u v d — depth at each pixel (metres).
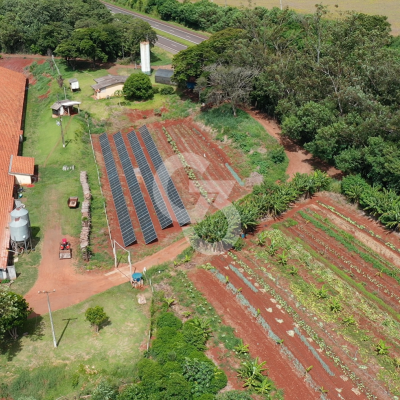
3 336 49.34
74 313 54.88
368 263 61.91
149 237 67.50
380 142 70.56
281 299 56.06
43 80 122.94
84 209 72.31
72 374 46.59
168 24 159.62
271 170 81.81
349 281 59.06
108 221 72.25
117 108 104.88
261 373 46.53
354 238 66.56
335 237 66.50
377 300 55.84
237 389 45.12
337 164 75.25
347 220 70.00
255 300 56.09
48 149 90.88
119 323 53.41
